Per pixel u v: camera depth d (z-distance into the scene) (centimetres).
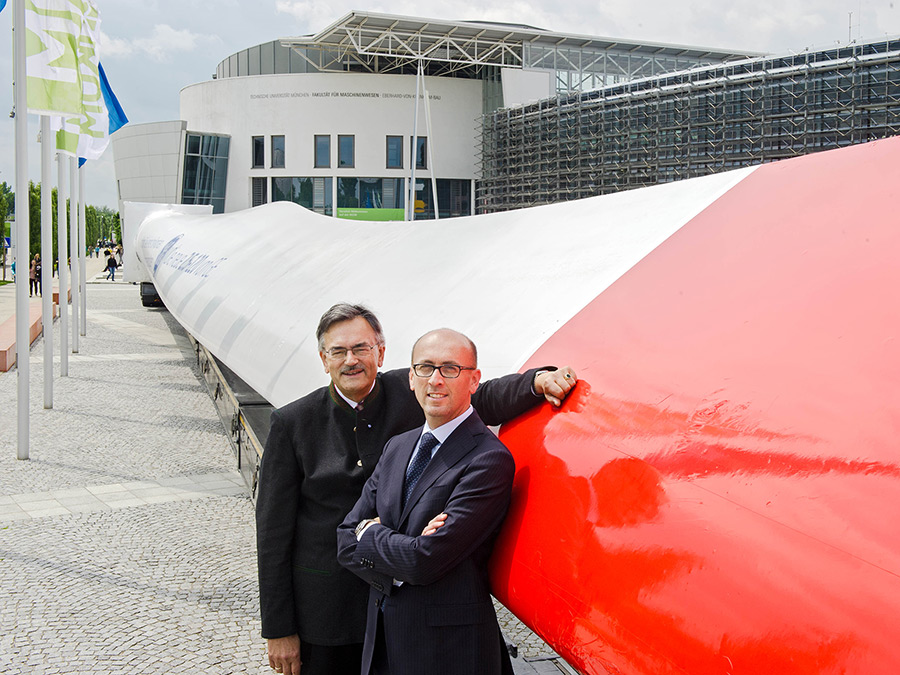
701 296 231
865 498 142
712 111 3186
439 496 222
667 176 3400
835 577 136
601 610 175
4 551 559
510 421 249
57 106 866
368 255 598
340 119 4694
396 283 480
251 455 693
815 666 131
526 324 304
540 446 222
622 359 229
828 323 183
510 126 4341
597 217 373
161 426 967
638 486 183
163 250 1501
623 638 167
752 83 3045
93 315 2298
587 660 175
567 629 183
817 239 214
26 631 438
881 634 125
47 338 1048
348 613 274
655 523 172
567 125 3894
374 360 268
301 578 275
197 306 894
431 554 211
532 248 391
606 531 183
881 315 173
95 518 634
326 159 4766
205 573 523
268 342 593
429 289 431
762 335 195
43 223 1027
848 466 149
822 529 144
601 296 277
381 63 4825
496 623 229
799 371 176
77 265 1564
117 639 431
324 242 773
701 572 156
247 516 643
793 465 157
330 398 279
